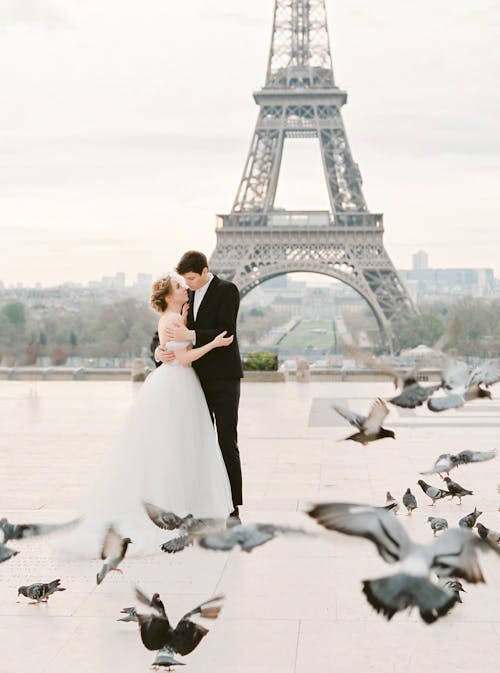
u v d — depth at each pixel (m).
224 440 15.37
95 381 51.44
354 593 11.59
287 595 11.55
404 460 22.62
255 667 9.18
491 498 17.52
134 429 14.02
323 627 10.36
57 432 28.47
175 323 14.48
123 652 9.63
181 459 14.05
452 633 10.09
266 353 52.38
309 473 20.83
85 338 194.50
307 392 43.12
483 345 138.38
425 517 15.77
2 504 17.17
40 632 10.24
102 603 11.23
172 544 7.79
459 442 25.80
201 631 7.64
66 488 18.89
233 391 15.38
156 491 13.79
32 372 53.81
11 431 28.73
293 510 16.56
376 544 4.26
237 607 11.08
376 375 53.56
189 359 14.44
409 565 4.20
